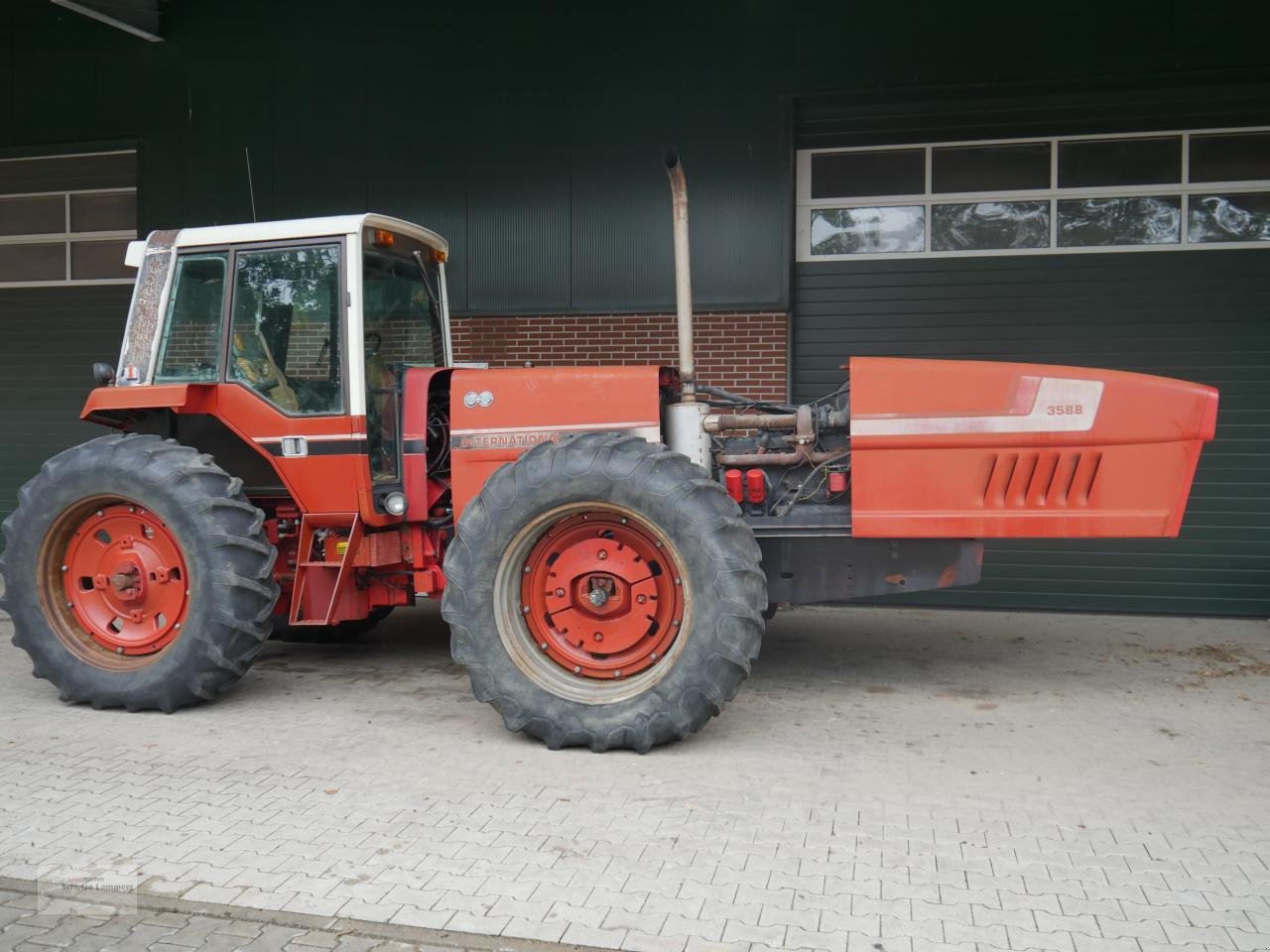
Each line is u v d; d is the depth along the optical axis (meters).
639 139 8.05
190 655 4.93
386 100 8.42
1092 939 2.91
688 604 4.40
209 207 8.73
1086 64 7.46
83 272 9.12
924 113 7.83
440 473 5.49
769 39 7.83
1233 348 7.44
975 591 7.80
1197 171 7.50
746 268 7.92
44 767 4.30
